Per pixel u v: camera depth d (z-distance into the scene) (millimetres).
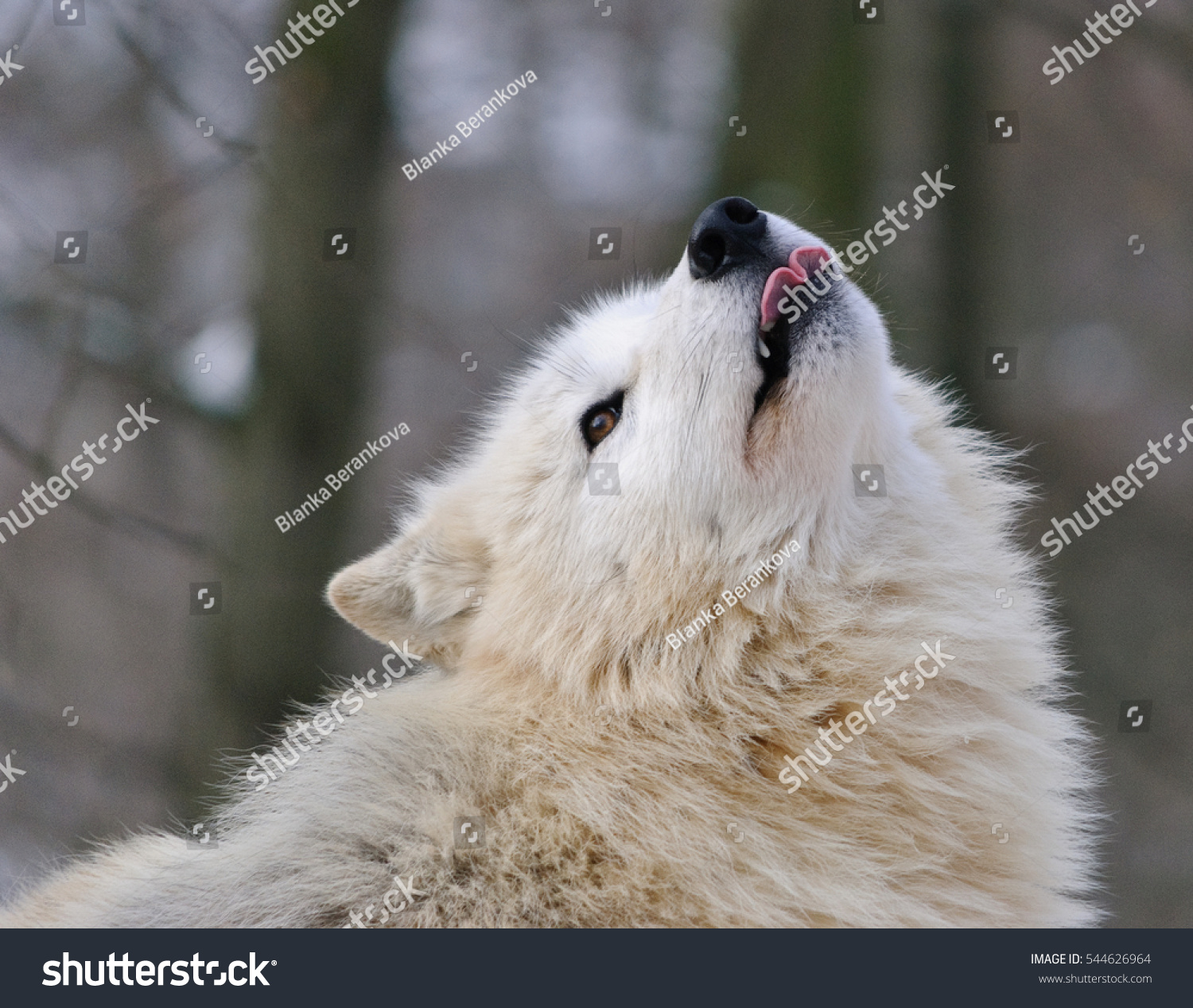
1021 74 10406
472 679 4062
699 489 3725
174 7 7523
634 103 9281
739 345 3703
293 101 7535
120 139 8562
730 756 3605
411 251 9320
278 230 7535
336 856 3475
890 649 3680
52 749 7527
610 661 3779
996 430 8055
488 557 4297
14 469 9594
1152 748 9844
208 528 8414
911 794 3566
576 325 4738
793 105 7668
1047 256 10562
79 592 9727
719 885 3342
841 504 3773
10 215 7199
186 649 7977
